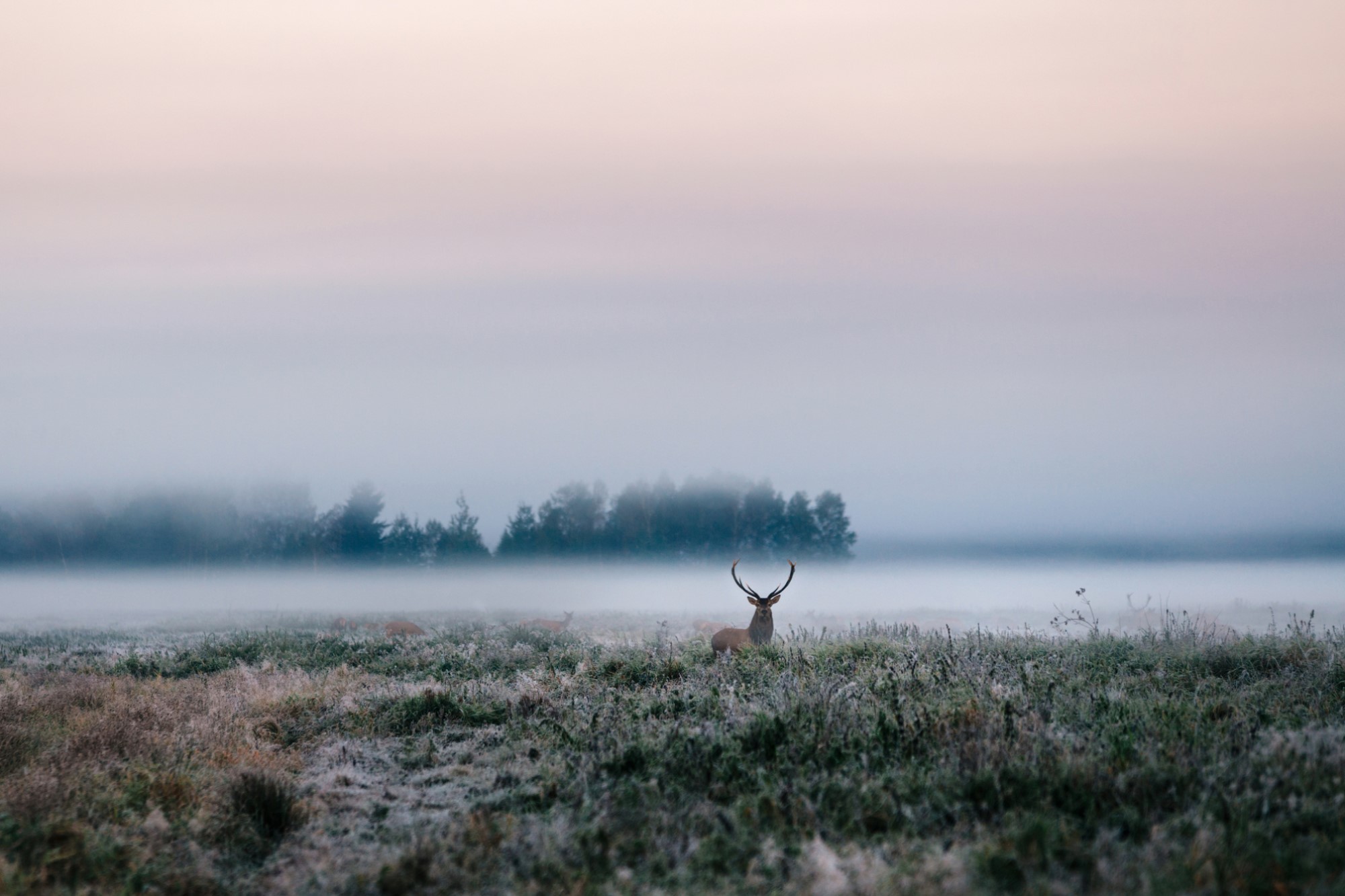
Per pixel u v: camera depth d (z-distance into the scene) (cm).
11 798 726
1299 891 484
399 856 604
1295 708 829
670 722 873
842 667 1100
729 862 558
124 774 806
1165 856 518
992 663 1055
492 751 911
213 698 1133
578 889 529
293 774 866
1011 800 621
